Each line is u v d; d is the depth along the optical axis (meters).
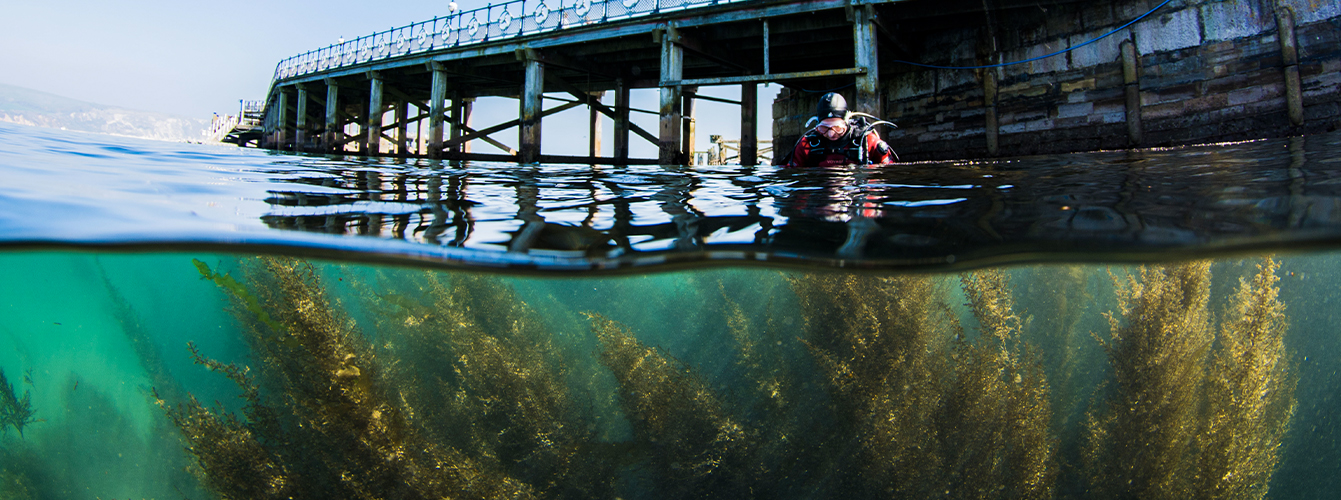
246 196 2.68
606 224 2.13
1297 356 9.52
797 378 4.68
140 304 8.47
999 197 2.54
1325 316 9.06
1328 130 8.55
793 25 12.55
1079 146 10.99
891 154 5.57
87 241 1.67
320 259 1.67
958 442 3.68
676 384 4.15
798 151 5.63
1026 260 1.45
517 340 5.02
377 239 1.78
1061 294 5.88
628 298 8.70
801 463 3.92
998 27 12.05
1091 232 1.61
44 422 7.56
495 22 16.52
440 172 5.14
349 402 3.58
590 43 15.59
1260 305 4.89
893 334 3.97
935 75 13.23
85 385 9.29
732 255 1.62
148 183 2.87
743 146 17.59
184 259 3.68
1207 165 3.49
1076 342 6.92
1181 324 4.37
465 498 3.36
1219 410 4.38
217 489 3.52
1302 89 8.74
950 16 11.95
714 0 12.56
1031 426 3.82
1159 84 10.06
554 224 2.11
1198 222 1.61
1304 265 7.20
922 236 1.78
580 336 7.15
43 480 6.26
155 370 7.22
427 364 5.61
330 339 3.69
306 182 3.53
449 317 4.57
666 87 13.33
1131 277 4.64
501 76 20.09
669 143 13.34
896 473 3.57
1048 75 11.40
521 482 3.69
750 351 4.91
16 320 9.32
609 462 4.13
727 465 3.94
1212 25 9.48
